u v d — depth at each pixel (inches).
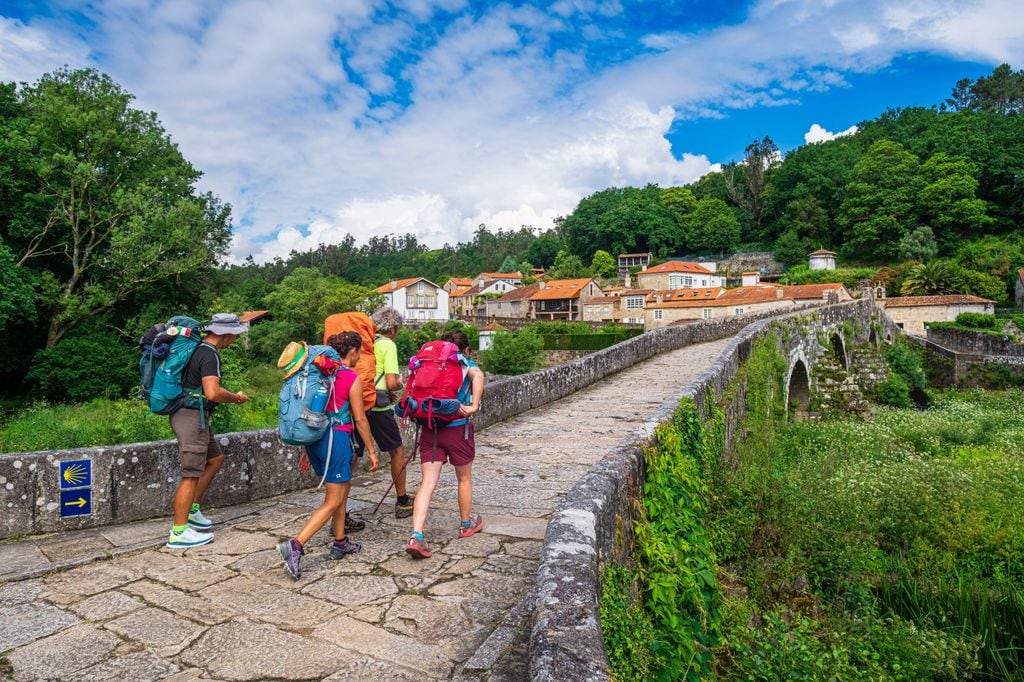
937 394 1470.2
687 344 943.0
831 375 982.4
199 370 178.9
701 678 170.6
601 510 140.6
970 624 325.1
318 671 115.0
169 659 119.4
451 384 177.8
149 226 1120.2
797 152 4188.0
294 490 246.8
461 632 130.2
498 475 268.2
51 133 1097.4
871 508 415.8
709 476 316.2
